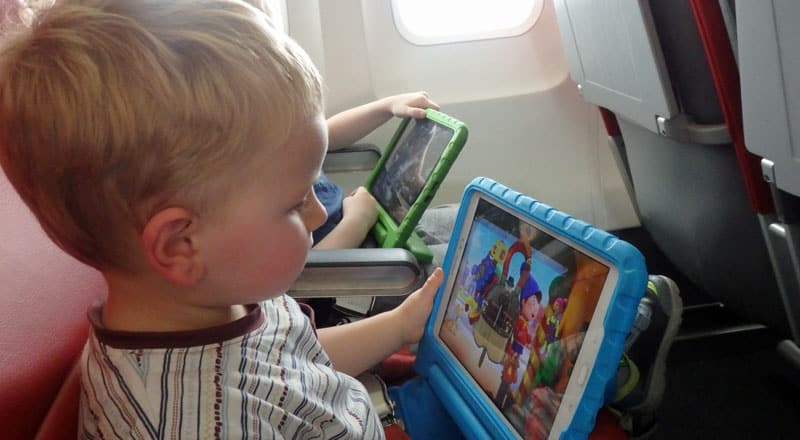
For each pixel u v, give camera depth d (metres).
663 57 0.89
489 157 1.71
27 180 0.49
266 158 0.49
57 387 0.57
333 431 0.66
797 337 0.99
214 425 0.55
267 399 0.60
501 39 1.65
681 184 1.11
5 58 0.48
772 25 0.65
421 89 1.64
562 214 0.76
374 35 1.60
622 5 0.91
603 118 1.34
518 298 0.80
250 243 0.51
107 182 0.47
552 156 1.72
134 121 0.45
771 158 0.73
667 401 1.30
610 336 0.65
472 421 0.81
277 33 0.52
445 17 1.61
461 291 0.91
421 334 0.94
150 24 0.46
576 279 0.72
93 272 0.71
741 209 0.98
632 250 0.65
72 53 0.46
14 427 0.48
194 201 0.48
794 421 1.22
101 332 0.56
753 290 1.08
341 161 1.54
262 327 0.64
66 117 0.45
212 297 0.55
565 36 1.23
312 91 0.52
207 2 0.49
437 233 1.37
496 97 1.66
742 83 0.73
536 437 0.71
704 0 0.79
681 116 0.93
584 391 0.66
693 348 1.41
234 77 0.47
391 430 0.85
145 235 0.48
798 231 0.85
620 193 1.75
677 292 0.84
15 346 0.52
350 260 0.95
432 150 1.22
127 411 0.55
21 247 0.59
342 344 0.88
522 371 0.76
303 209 0.56
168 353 0.55
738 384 1.32
